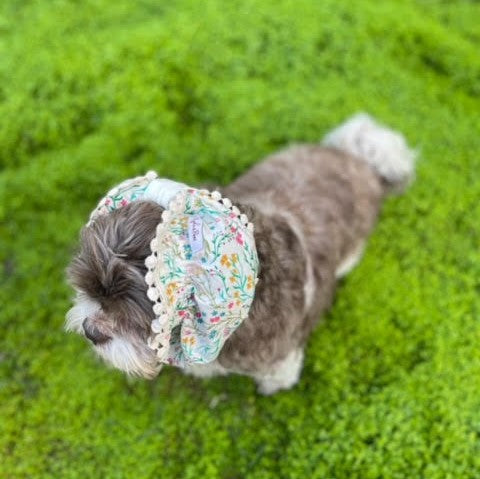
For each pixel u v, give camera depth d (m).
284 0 1.10
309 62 1.03
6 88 0.95
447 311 0.77
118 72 0.98
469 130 0.97
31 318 0.76
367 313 0.77
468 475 0.64
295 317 0.56
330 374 0.72
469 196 0.89
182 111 0.97
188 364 0.50
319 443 0.67
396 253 0.84
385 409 0.69
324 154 0.72
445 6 1.18
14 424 0.69
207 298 0.42
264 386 0.70
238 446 0.68
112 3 1.09
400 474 0.64
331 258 0.64
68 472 0.66
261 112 0.95
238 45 1.04
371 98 1.00
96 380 0.72
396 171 0.77
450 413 0.68
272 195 0.61
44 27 1.03
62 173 0.86
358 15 1.09
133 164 0.89
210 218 0.43
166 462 0.68
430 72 1.06
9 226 0.83
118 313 0.42
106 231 0.42
